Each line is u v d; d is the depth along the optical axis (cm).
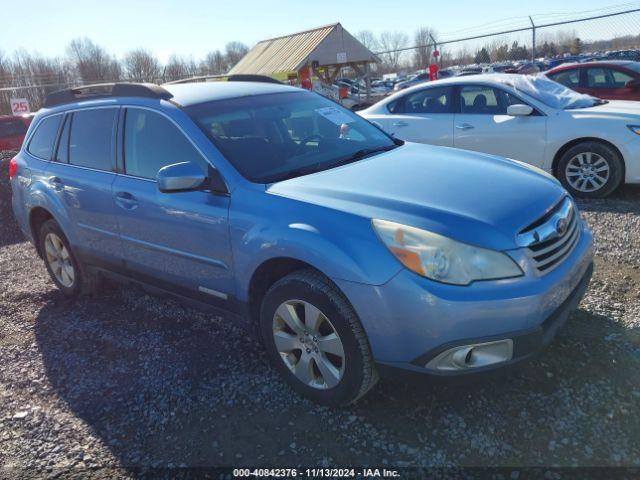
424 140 743
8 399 339
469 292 246
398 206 271
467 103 720
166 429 294
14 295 514
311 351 291
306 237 274
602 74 944
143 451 279
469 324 245
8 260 643
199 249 336
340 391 281
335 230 269
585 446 252
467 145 711
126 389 334
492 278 251
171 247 356
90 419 310
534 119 661
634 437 254
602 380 294
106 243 413
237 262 313
